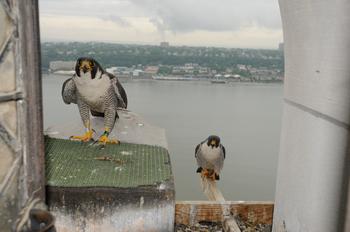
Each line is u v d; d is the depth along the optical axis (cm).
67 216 268
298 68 212
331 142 175
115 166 316
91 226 271
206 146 421
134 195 269
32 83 170
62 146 367
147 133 427
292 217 222
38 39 172
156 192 270
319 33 184
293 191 221
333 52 172
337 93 170
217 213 313
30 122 172
